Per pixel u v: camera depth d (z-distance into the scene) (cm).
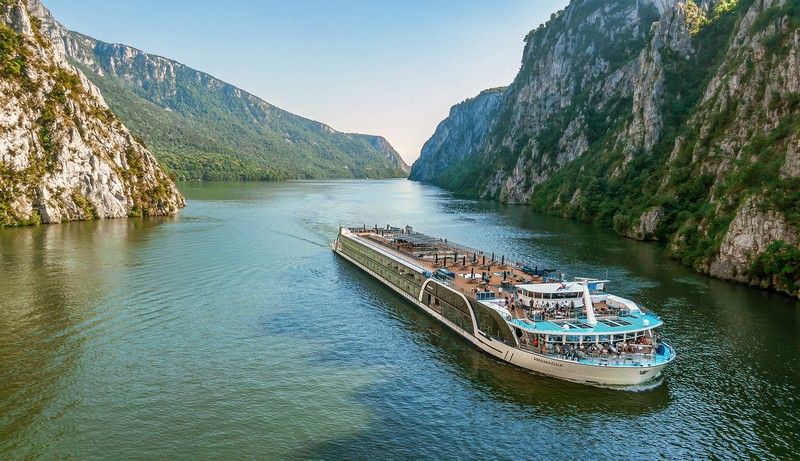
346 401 5138
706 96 18012
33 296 8106
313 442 4434
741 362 6047
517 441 4525
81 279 9119
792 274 8762
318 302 8375
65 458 4144
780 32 14938
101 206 17612
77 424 4612
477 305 6606
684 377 5691
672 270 10625
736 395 5300
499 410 5019
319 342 6638
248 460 4169
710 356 6216
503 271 8425
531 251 12700
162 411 4859
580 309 6481
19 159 16038
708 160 15125
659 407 5084
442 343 6719
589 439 4562
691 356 6216
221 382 5462
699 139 16050
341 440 4472
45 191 16188
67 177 16988
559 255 12194
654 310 7894
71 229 14950
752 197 10075
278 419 4775
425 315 7894
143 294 8350
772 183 10162
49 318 7162
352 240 11512
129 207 18450
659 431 4691
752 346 6512
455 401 5175
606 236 15475
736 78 15900
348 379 5616
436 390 5397
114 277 9306
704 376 5709
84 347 6238
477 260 9669
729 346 6512
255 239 13800
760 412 4988
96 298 8062
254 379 5547
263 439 4456
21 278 9144
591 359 5512
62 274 9450
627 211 16688
